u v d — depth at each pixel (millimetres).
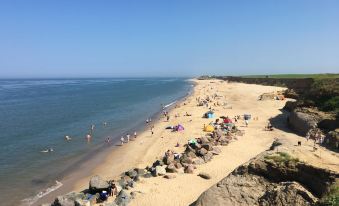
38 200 29984
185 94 146250
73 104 107938
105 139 54500
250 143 45156
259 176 17281
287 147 18828
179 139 50656
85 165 40500
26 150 47688
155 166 34938
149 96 138750
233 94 119562
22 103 113125
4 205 28953
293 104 68438
